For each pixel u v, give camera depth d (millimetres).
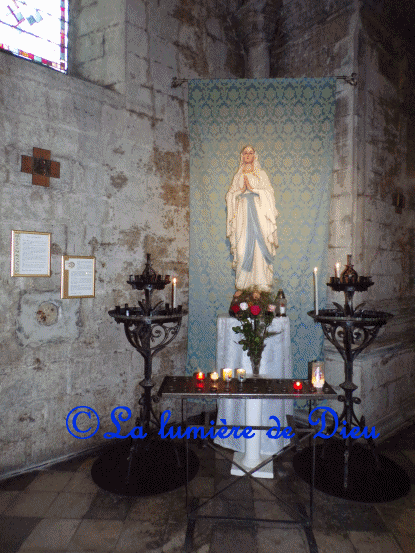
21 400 3240
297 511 2705
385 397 4133
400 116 4797
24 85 3209
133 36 4016
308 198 4262
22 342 3238
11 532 2494
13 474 3188
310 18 4633
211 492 2959
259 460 3275
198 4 4699
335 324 3127
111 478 3105
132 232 4027
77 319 3594
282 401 3629
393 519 2652
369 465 3309
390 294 4562
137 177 4062
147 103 4141
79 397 3617
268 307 3389
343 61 4254
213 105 4410
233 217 4105
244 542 2428
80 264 3588
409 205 4930
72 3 4219
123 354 3945
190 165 4445
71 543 2402
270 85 4348
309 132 4266
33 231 3271
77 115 3566
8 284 3150
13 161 3160
